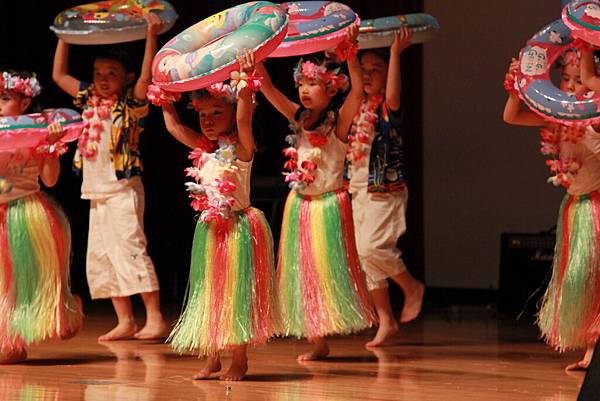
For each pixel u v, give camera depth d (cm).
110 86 1016
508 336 1034
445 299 1418
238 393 668
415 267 1451
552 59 806
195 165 737
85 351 890
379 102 995
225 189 702
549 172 1374
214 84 718
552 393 678
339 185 832
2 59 1523
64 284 816
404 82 1445
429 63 1438
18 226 802
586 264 775
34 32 1535
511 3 1380
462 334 1051
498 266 1409
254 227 720
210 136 729
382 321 959
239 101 695
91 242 1023
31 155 812
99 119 1015
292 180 823
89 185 1023
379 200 983
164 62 705
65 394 662
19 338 799
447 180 1435
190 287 726
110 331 1052
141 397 651
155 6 991
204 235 717
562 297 782
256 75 691
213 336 699
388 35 967
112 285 1009
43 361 823
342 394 666
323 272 815
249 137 709
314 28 800
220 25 728
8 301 802
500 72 1392
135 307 1334
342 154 833
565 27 810
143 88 1009
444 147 1434
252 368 788
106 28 991
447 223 1439
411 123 1445
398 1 1422
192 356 858
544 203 1378
